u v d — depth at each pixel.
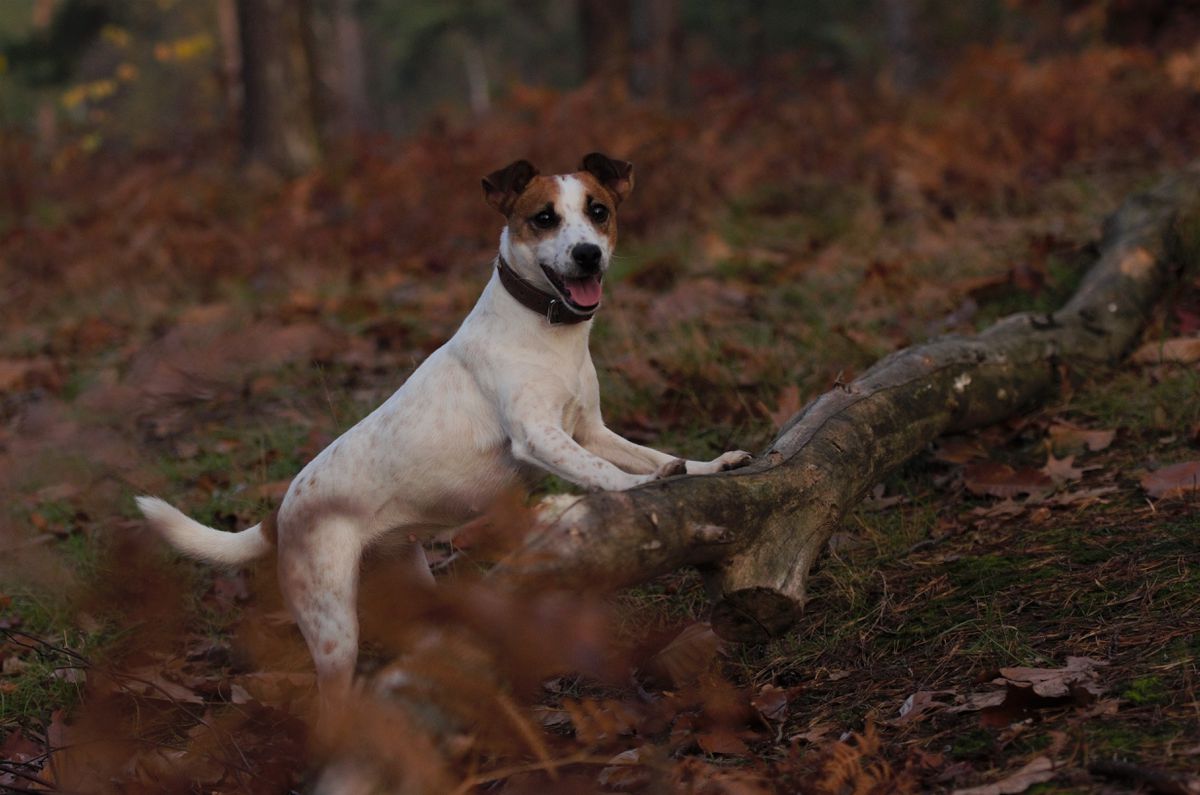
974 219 7.55
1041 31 13.80
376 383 6.43
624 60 14.95
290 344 6.82
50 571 4.01
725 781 2.50
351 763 2.47
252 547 3.78
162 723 3.51
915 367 4.11
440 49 40.59
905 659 3.13
